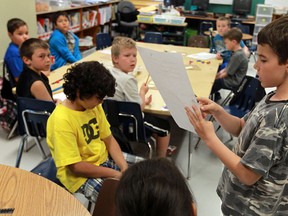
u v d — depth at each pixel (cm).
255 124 102
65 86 156
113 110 217
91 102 156
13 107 300
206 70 334
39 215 106
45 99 238
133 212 62
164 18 608
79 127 161
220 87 361
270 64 94
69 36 427
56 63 392
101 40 485
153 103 245
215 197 239
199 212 222
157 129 245
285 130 94
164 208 61
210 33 540
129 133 229
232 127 132
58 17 406
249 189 111
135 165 69
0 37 382
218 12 764
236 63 355
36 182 124
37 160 278
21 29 322
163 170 66
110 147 184
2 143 303
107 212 118
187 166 276
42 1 482
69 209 110
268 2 728
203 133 109
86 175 162
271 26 93
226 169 124
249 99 285
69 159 156
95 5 659
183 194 64
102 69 155
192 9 770
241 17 724
